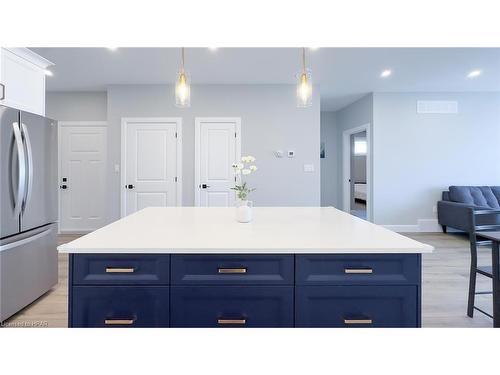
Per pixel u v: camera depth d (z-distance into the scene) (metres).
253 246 1.34
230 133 5.04
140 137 5.00
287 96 5.04
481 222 4.75
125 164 5.00
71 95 5.41
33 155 2.58
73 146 5.44
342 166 7.14
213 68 4.28
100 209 5.48
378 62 4.14
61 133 5.43
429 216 5.71
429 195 5.71
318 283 1.35
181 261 1.34
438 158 5.70
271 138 5.04
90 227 5.47
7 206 2.29
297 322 1.35
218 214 2.29
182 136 5.01
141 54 3.77
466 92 5.66
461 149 5.70
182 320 1.35
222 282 1.34
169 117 5.00
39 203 2.66
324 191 7.52
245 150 5.04
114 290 1.34
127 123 5.00
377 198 5.68
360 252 1.33
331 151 7.52
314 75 4.67
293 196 5.06
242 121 5.03
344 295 1.35
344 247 1.33
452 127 5.69
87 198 5.47
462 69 4.45
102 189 5.47
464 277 3.27
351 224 1.87
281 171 5.05
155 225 1.83
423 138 5.68
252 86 5.02
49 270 2.82
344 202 7.05
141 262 1.35
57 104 5.41
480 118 5.70
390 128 5.67
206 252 1.32
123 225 1.82
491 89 5.51
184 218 2.09
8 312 2.31
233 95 5.02
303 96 2.41
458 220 5.05
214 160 5.04
